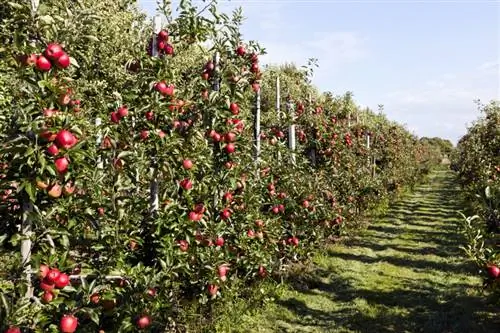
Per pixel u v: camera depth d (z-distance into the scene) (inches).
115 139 154.1
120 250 144.1
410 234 466.9
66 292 133.3
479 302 256.5
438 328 222.7
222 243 198.2
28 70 115.7
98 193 134.4
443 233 470.9
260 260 232.1
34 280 120.0
